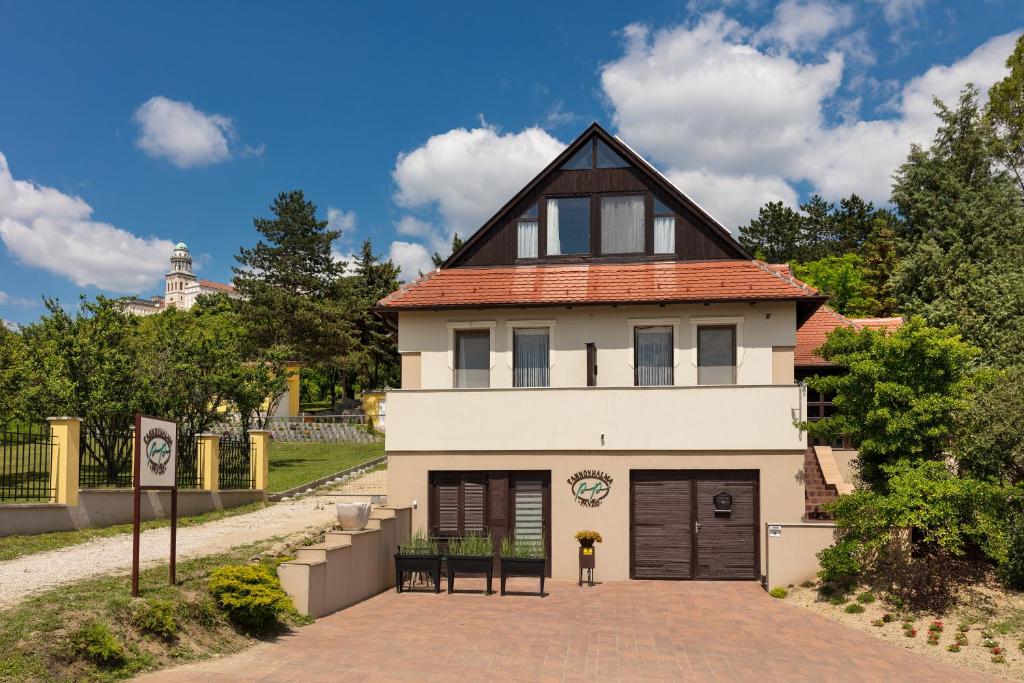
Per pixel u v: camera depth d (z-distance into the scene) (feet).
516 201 68.18
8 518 45.68
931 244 120.37
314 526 57.41
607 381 62.90
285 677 30.30
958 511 45.91
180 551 46.57
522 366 64.54
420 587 53.88
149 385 73.10
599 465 58.90
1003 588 48.78
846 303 175.11
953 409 49.39
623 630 41.70
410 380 64.44
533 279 65.16
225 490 69.41
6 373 70.23
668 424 58.44
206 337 87.76
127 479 63.57
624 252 66.59
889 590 48.67
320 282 186.39
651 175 66.44
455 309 63.31
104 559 42.73
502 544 53.26
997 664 38.24
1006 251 116.06
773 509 57.11
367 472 98.58
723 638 40.65
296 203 192.03
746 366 61.62
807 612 47.39
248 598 36.35
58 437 50.98
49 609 30.96
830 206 239.09
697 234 65.82
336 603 45.32
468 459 60.18
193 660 31.81
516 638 39.17
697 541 57.82
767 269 63.52
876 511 47.93
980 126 129.59
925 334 50.19
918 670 36.45
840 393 54.34
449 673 32.32
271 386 94.48
